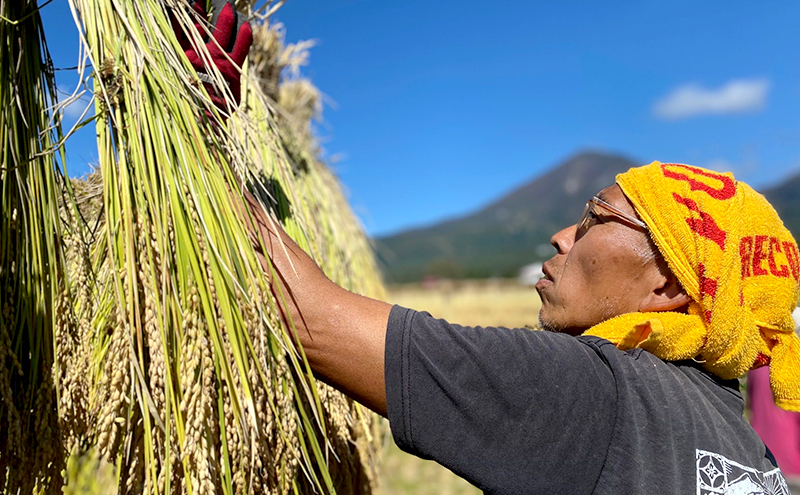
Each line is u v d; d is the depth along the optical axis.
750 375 3.65
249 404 1.01
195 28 1.22
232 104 1.28
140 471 1.02
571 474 1.02
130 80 1.08
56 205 1.13
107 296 1.20
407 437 1.04
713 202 1.19
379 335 1.08
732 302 1.14
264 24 2.39
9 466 1.05
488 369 1.04
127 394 1.01
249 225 1.15
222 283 1.05
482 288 27.36
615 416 1.05
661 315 1.20
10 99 1.06
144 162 1.05
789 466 3.35
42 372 1.08
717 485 1.04
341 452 1.54
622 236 1.27
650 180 1.24
